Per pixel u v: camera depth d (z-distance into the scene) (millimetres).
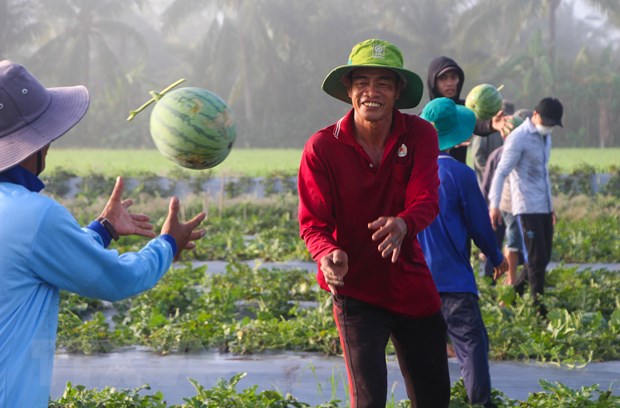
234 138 3992
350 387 4793
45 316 3328
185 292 10992
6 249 3215
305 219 4773
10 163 3318
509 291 10133
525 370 8203
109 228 3730
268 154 63094
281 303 11148
